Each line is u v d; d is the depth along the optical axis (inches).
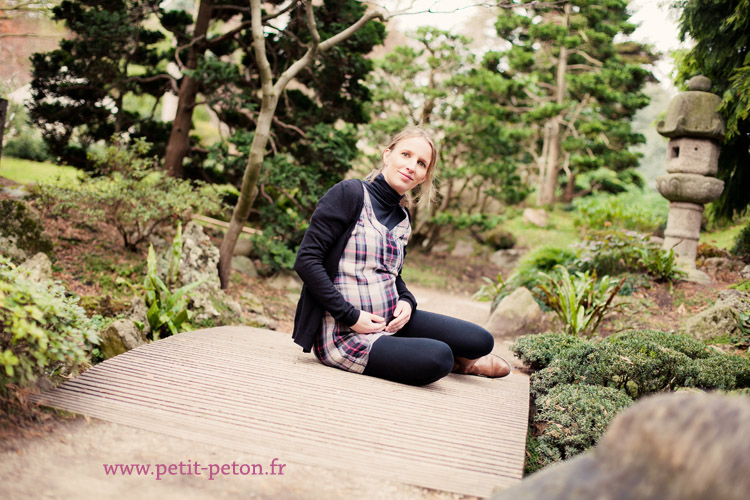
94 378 95.0
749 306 214.2
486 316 324.5
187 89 350.9
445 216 537.3
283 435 81.9
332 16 341.1
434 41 549.6
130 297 208.2
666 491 36.0
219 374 102.8
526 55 557.3
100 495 62.5
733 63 277.7
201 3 347.9
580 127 564.7
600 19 556.7
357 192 113.2
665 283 274.1
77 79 348.5
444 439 86.0
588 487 38.0
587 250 299.9
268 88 251.8
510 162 567.5
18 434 74.1
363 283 112.3
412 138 116.0
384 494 69.9
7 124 415.2
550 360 150.4
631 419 40.2
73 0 335.9
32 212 212.1
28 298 80.6
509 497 40.2
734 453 35.0
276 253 317.1
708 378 125.9
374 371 110.7
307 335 113.3
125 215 246.8
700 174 287.3
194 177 391.9
